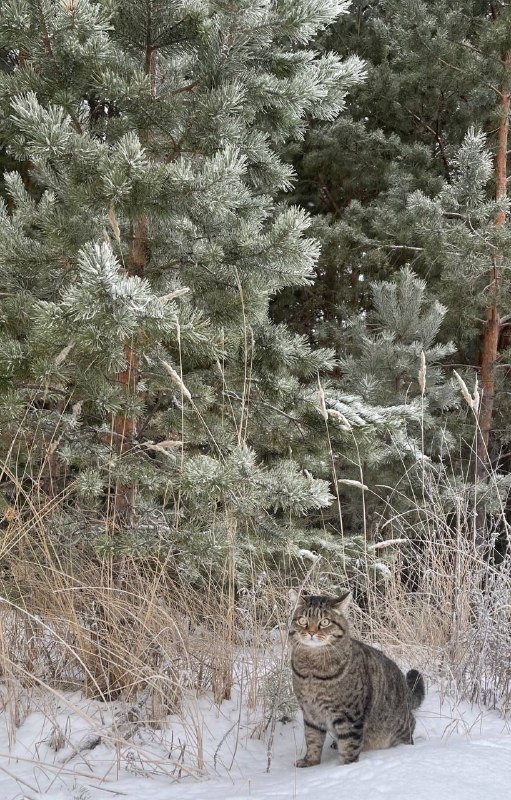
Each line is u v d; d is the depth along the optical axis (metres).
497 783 2.92
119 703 4.06
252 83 4.55
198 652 4.46
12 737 3.66
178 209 4.20
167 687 4.01
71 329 3.74
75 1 3.92
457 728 4.07
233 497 4.22
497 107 9.57
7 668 3.83
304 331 12.38
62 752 3.59
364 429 5.10
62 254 4.62
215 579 4.96
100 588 4.07
